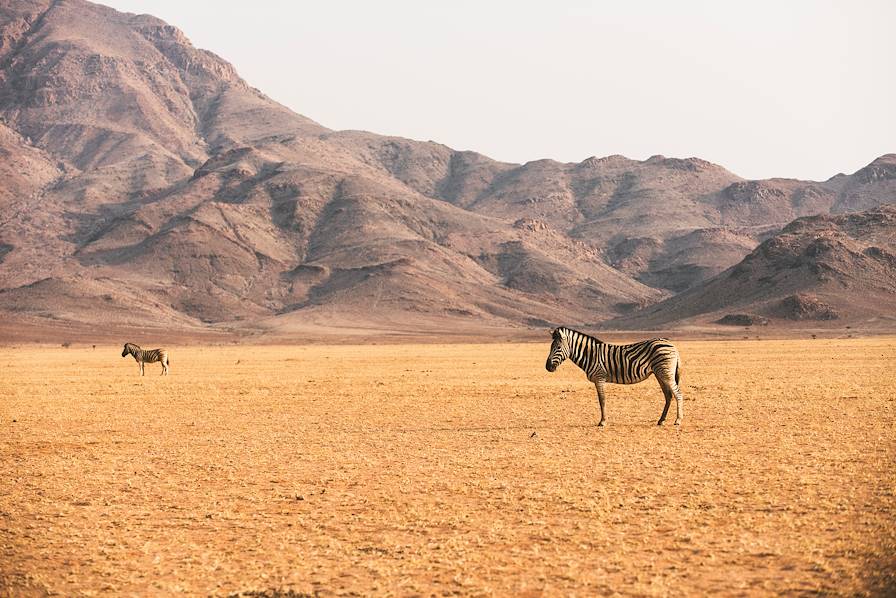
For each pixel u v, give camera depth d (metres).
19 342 171.25
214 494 18.11
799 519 14.55
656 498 16.52
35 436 27.62
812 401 33.03
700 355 81.81
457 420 30.00
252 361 84.75
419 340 187.88
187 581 12.66
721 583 11.73
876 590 11.20
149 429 29.09
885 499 15.77
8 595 12.30
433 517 15.62
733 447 22.06
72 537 15.06
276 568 13.05
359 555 13.55
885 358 68.12
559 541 13.91
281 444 24.81
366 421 30.27
